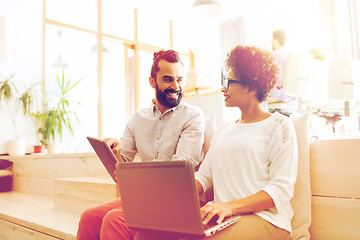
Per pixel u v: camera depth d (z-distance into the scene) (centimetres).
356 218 123
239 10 702
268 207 110
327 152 133
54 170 324
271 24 669
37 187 345
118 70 646
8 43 463
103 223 131
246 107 132
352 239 123
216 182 130
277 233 111
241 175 122
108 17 627
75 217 216
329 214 130
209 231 93
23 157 368
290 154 116
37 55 493
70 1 559
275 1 641
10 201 292
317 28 565
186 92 431
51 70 511
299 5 618
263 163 121
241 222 106
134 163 101
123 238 128
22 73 473
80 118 541
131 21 669
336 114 209
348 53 533
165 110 168
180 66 161
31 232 203
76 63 557
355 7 529
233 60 130
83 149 536
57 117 466
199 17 479
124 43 661
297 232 126
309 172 133
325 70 203
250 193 118
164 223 97
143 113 177
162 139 164
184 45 781
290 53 206
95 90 587
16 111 458
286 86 207
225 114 353
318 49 219
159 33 724
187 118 160
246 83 128
